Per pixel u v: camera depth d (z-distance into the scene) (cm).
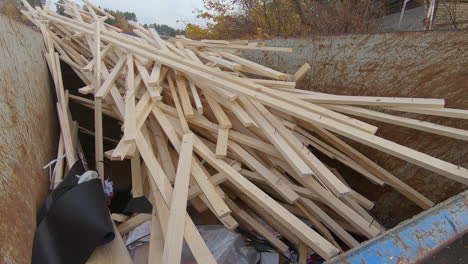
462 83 210
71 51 385
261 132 239
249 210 239
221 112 251
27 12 455
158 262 162
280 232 219
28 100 245
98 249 176
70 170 228
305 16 617
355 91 283
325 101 254
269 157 233
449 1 495
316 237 165
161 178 198
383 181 234
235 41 367
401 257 107
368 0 535
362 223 194
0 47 205
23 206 173
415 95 238
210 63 343
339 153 254
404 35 239
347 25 527
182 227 160
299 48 330
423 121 224
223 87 244
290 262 208
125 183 312
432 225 119
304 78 331
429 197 223
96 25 379
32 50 299
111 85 282
